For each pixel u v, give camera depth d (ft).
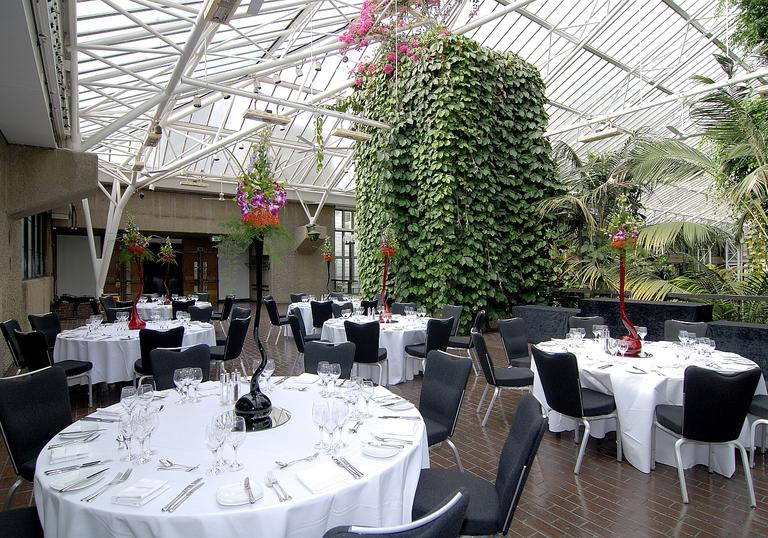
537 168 30.19
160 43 21.27
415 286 28.66
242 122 41.96
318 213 55.57
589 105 43.96
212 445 5.57
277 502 4.93
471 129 27.76
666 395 10.80
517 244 29.81
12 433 7.82
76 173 20.86
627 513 8.99
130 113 21.17
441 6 26.32
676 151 22.59
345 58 25.99
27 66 12.67
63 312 45.16
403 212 29.19
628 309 21.70
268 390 9.21
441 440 9.34
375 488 5.51
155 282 55.11
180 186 47.70
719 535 8.23
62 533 4.99
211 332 19.27
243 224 8.98
